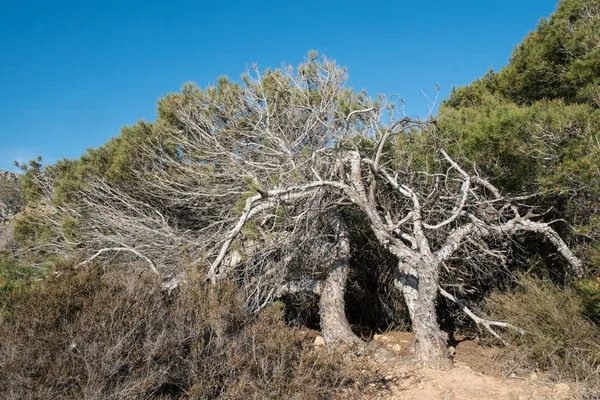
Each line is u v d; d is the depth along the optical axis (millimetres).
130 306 4023
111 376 3463
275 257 6500
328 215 6582
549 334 4746
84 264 4746
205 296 4438
